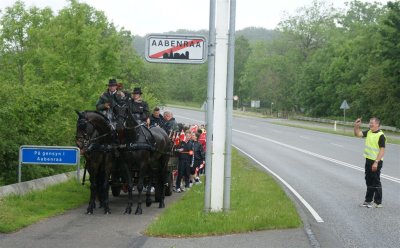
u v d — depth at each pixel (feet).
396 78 215.72
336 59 297.94
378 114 227.61
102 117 41.63
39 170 56.80
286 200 48.47
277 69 353.72
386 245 32.63
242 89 427.33
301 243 31.94
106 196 42.01
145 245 30.55
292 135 181.06
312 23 361.71
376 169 47.42
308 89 319.27
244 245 31.04
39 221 37.45
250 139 163.22
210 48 40.81
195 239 32.42
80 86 88.84
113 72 107.14
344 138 167.12
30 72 92.53
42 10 105.70
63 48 91.81
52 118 63.05
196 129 72.90
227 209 41.14
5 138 53.98
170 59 40.81
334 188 61.46
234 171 79.82
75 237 32.42
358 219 41.60
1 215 35.37
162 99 211.61
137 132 42.34
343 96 284.41
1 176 54.70
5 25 102.99
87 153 41.63
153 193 56.03
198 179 66.80
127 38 195.42
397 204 49.55
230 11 40.75
